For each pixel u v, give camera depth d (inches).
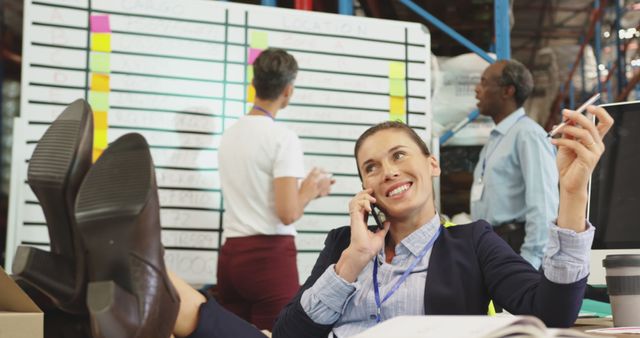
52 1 158.2
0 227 368.2
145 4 164.6
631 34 374.9
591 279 78.7
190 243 161.6
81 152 54.1
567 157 54.0
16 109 374.3
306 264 169.2
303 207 135.6
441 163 196.4
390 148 70.4
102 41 161.0
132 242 47.6
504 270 65.6
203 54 167.8
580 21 479.2
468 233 71.2
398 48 181.8
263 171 130.1
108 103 160.7
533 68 534.9
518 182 140.2
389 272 70.6
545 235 133.3
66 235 53.6
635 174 78.3
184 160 164.1
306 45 174.9
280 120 171.8
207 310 57.4
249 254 129.0
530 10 467.2
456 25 258.8
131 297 46.9
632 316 63.8
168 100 164.6
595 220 79.5
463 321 40.2
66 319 61.8
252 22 171.6
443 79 193.5
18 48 369.4
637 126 79.0
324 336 69.8
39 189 53.6
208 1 169.0
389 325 41.3
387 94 179.9
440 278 68.2
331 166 174.2
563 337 36.9
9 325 54.2
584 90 442.9
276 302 128.7
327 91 175.5
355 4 233.3
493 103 150.5
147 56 163.9
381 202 70.2
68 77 158.4
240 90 169.5
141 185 48.0
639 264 63.8
